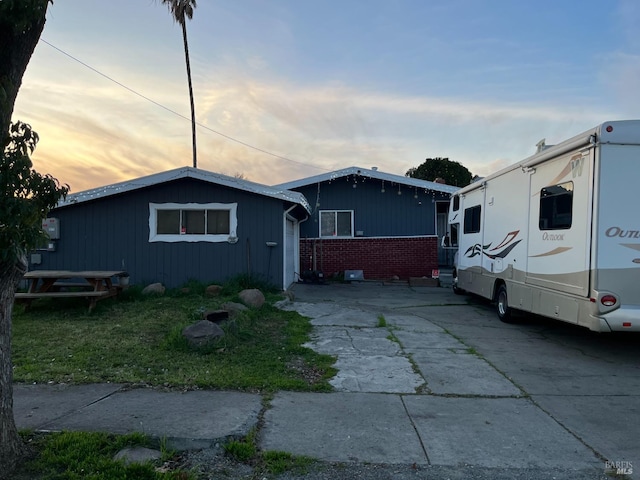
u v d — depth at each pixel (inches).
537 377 245.0
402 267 698.8
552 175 306.0
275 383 221.0
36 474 135.3
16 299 378.3
